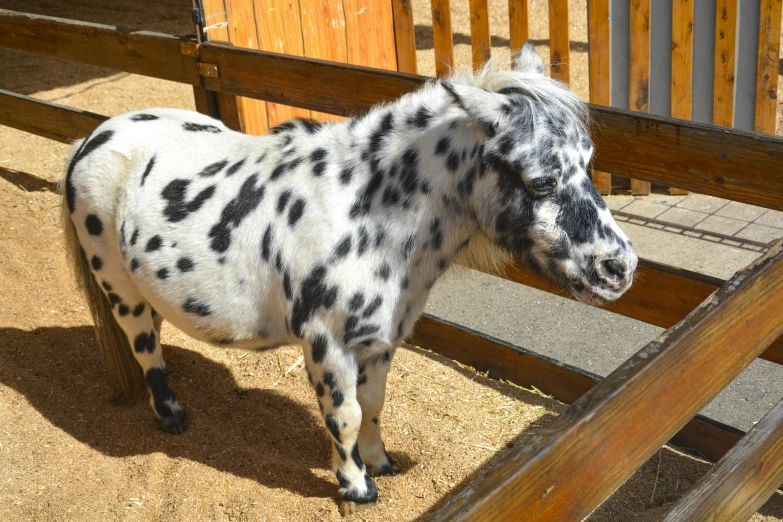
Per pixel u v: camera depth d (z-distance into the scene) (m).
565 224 2.68
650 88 6.41
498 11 10.29
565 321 5.04
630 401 1.74
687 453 3.70
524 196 2.69
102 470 3.49
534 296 5.34
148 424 3.81
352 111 4.11
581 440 1.63
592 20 6.18
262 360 4.32
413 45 6.72
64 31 5.57
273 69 4.38
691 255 5.66
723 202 6.44
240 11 5.32
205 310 3.17
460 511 1.42
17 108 6.23
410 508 3.27
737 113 6.42
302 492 3.37
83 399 3.96
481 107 2.62
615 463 1.76
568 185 2.66
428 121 2.83
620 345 4.76
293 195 2.96
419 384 4.12
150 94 8.39
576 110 2.70
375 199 2.87
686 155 3.12
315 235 2.89
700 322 1.94
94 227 3.37
